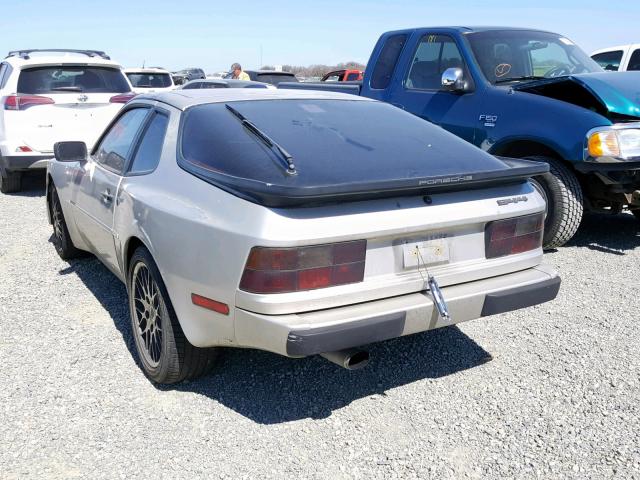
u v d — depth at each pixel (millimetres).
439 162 3264
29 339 3967
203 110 3535
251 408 3188
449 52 6527
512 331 4098
